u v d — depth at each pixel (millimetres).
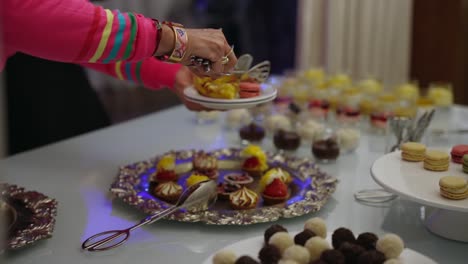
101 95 2754
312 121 1618
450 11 2883
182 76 1352
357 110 1755
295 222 1034
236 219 987
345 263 768
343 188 1208
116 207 1112
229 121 1689
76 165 1369
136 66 1364
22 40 934
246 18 3248
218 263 772
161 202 1063
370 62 3002
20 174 1298
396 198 1145
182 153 1366
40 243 961
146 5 2734
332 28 2938
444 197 910
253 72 1272
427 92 2014
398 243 776
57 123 2148
